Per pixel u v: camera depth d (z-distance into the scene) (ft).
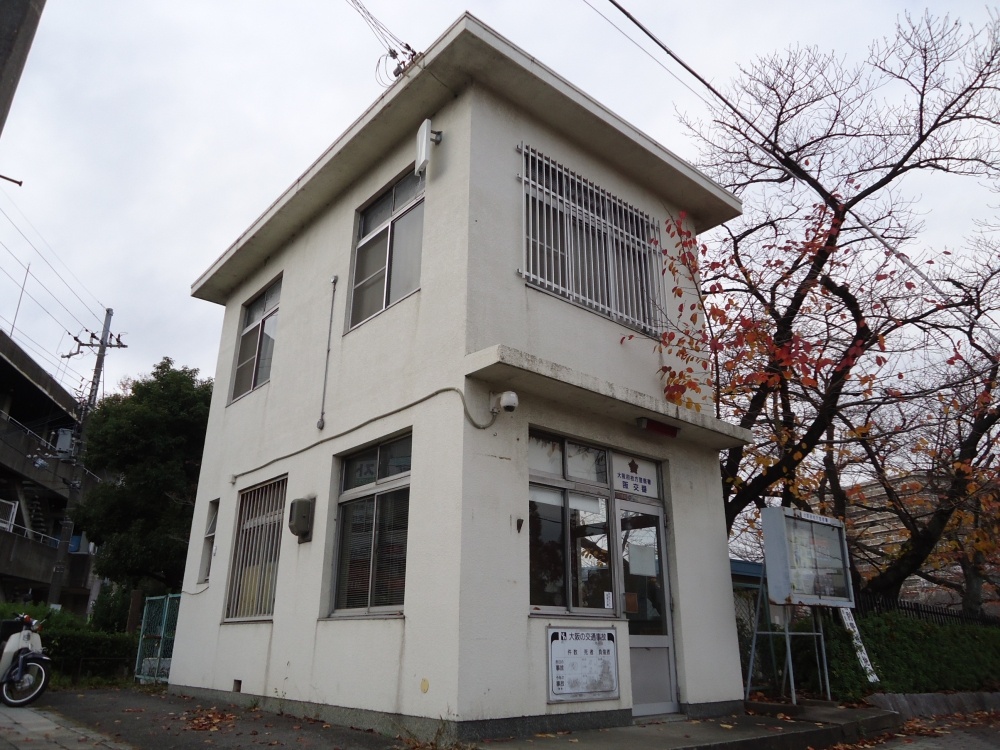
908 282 34.35
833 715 26.13
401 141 30.14
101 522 58.49
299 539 28.55
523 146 27.81
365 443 26.66
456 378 23.02
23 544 81.35
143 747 20.48
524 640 21.38
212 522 37.58
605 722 22.44
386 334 27.25
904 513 38.83
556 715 21.35
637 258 31.37
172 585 59.93
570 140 30.07
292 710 26.03
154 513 58.80
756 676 32.32
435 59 26.04
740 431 29.37
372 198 31.35
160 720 25.53
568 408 25.39
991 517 37.24
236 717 25.82
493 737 19.70
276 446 32.83
